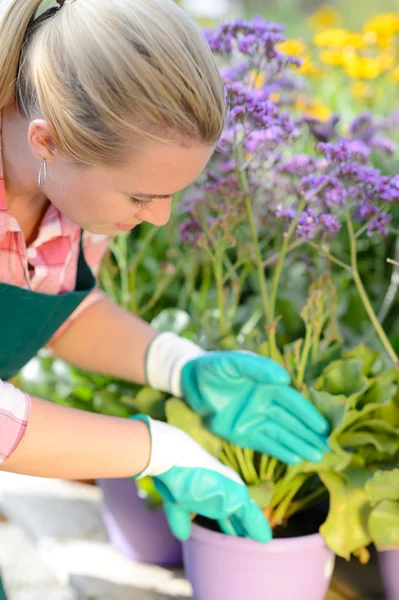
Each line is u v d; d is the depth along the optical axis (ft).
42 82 2.60
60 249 3.51
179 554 4.42
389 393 3.64
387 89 7.25
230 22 3.91
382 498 3.41
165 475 3.25
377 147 4.85
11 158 3.03
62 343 3.98
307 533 3.78
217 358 3.51
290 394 3.48
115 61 2.47
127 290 4.92
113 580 4.31
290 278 5.49
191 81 2.49
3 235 3.11
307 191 3.72
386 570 3.63
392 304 5.35
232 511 3.29
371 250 5.79
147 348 3.86
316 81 7.43
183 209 4.42
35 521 4.97
